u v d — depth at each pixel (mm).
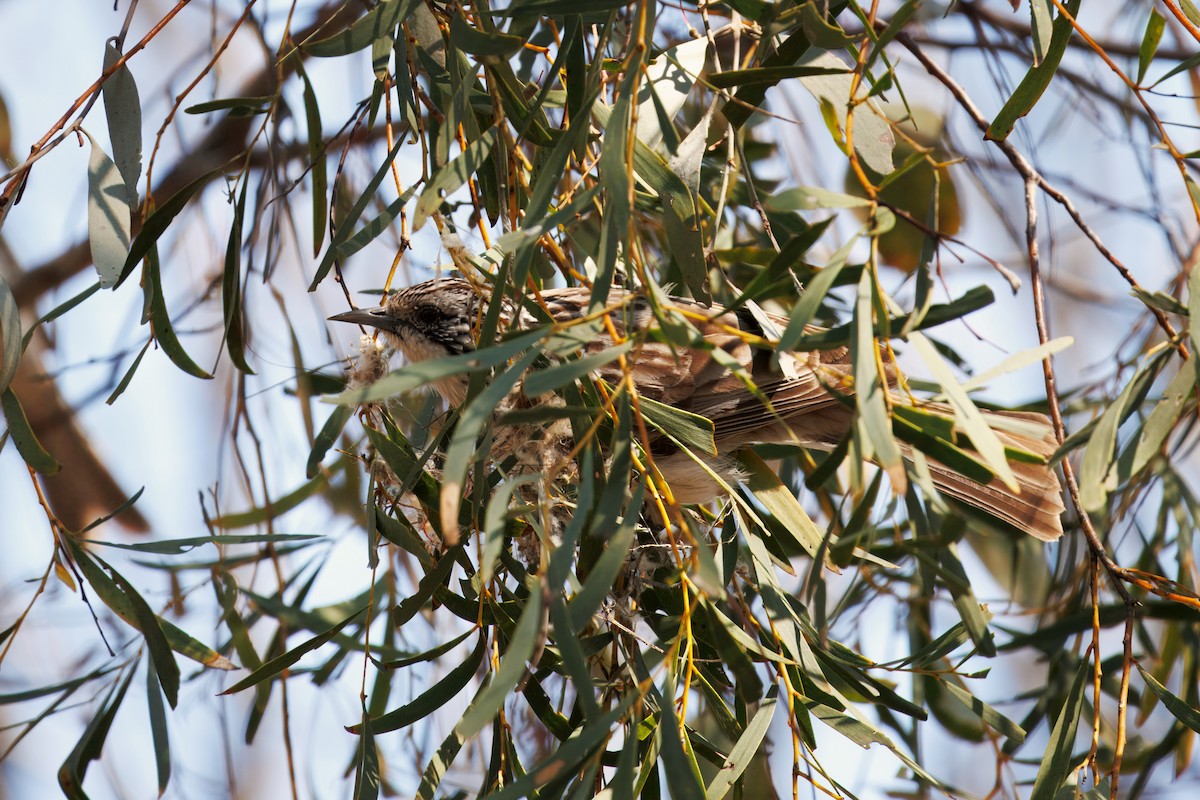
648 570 5852
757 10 5254
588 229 7004
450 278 7203
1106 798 5211
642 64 4480
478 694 5047
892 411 4367
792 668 5262
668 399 6867
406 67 5395
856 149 5496
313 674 6719
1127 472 4676
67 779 5812
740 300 4312
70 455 9031
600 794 4637
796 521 6375
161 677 5605
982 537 8570
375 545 5148
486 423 4832
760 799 7219
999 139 5387
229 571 7195
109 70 5312
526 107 5359
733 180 6539
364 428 5230
